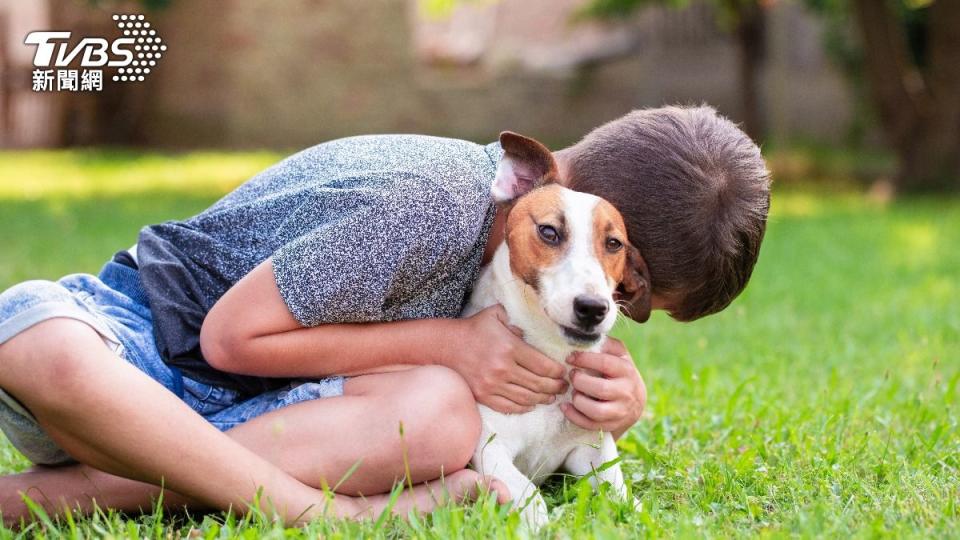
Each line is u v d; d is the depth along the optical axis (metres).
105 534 2.28
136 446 2.29
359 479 2.53
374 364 2.62
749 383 4.05
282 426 2.53
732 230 2.68
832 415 3.44
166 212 9.59
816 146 15.58
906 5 13.38
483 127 17.42
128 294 2.75
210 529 2.33
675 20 16.44
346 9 16.92
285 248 2.53
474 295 2.80
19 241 7.86
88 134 16.78
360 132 17.19
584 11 15.78
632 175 2.65
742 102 14.53
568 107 17.47
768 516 2.59
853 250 8.18
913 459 3.11
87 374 2.24
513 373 2.62
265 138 16.98
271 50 16.86
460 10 20.88
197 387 2.67
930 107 11.77
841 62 15.02
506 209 2.71
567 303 2.45
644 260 2.67
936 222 9.48
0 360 2.25
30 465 3.03
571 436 2.80
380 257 2.52
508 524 2.29
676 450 3.22
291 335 2.53
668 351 4.87
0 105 16.06
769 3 13.60
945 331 5.29
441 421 2.51
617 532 2.32
